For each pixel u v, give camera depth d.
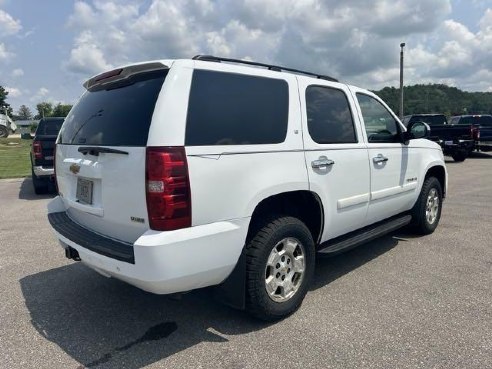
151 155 2.70
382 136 4.77
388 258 4.96
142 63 3.04
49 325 3.43
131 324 3.43
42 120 10.74
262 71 3.41
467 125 16.72
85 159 3.30
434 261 4.83
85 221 3.53
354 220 4.30
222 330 3.31
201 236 2.82
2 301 3.91
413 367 2.77
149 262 2.65
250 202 3.11
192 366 2.83
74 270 4.71
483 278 4.29
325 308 3.66
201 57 3.12
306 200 3.76
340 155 3.95
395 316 3.48
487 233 5.98
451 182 11.22
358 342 3.09
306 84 3.75
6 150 29.31
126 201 2.90
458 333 3.20
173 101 2.80
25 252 5.39
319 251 3.91
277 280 3.41
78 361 2.91
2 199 9.73
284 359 2.89
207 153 2.86
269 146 3.27
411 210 5.64
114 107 3.20
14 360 2.93
